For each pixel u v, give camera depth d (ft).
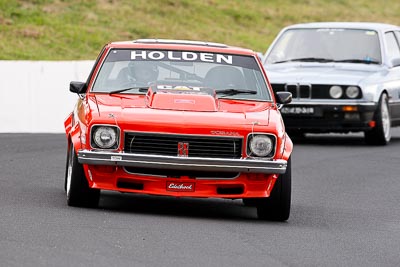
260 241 85.81
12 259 71.41
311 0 455.22
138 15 363.76
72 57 300.81
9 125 195.83
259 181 98.02
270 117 101.24
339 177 137.18
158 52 110.73
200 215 101.35
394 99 186.39
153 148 96.68
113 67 108.68
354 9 455.22
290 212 106.63
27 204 99.86
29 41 306.14
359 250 84.23
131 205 105.50
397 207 112.98
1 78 195.42
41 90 198.18
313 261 78.02
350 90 175.73
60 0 354.33
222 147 97.30
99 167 97.04
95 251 75.97
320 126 176.45
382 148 176.24
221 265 73.72
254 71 110.73
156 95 101.86
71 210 97.19
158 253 76.79
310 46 189.78
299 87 176.96
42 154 150.41
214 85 107.96
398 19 453.58
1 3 334.03
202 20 381.40
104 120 96.89
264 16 411.95
